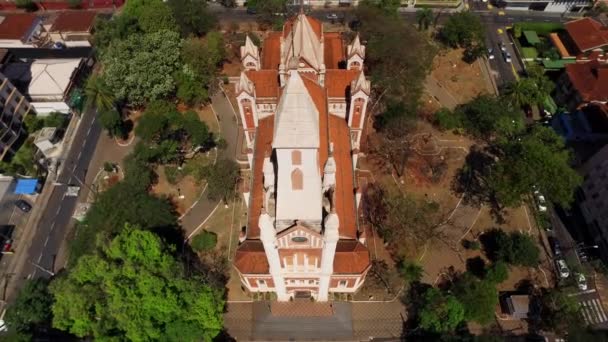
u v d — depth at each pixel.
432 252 81.06
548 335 72.31
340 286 72.69
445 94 107.44
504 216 86.00
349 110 79.94
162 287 61.62
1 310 78.31
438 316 67.00
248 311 75.19
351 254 65.50
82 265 62.84
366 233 83.00
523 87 97.56
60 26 119.38
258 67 87.44
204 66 101.19
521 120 95.62
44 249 85.88
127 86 95.06
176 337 63.25
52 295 69.56
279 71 78.88
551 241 83.69
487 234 83.56
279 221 54.44
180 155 94.12
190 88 98.25
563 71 111.00
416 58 98.75
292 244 57.59
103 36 108.12
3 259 84.81
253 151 78.44
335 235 54.19
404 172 91.88
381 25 104.00
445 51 117.31
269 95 81.44
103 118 94.00
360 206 83.94
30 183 90.25
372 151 95.12
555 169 74.62
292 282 70.00
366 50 102.31
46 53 117.75
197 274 73.06
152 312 62.12
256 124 85.38
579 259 81.19
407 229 79.88
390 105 94.62
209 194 87.12
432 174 91.75
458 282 72.94
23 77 104.50
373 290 76.50
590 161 87.06
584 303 75.00
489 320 67.38
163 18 106.38
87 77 111.31
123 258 63.91
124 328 60.81
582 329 66.38
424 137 97.94
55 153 99.50
